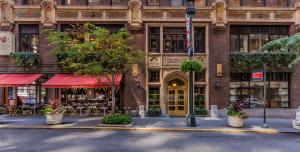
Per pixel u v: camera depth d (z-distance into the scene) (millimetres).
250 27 23672
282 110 22781
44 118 20531
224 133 15406
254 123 18656
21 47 23531
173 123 18391
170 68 23016
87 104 22828
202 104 23281
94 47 18094
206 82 23016
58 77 22141
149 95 23234
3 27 22891
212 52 23109
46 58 23047
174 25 23141
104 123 17422
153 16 23078
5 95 23391
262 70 18828
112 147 11750
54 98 23219
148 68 23016
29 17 23062
